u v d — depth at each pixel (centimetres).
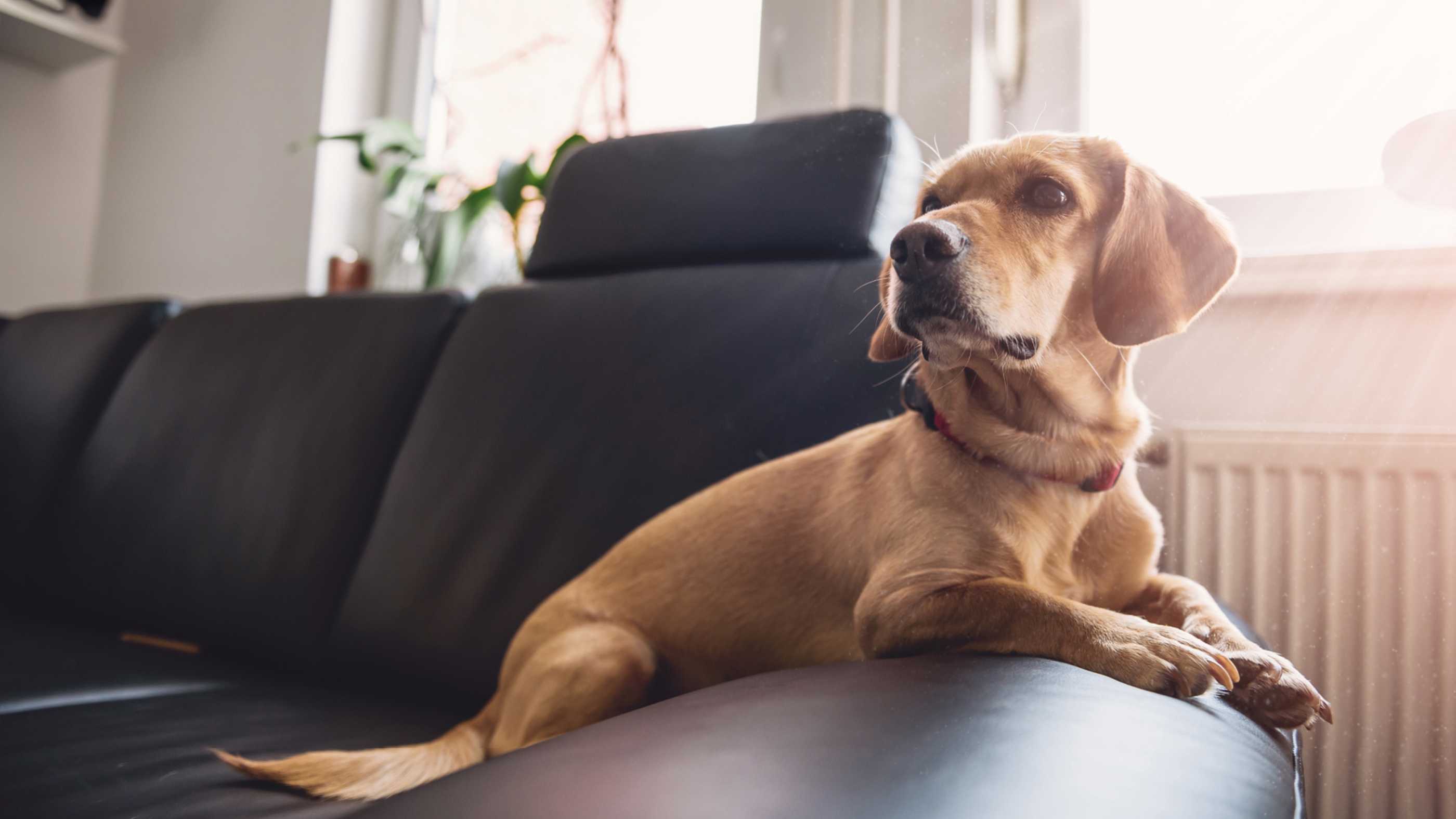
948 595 81
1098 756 40
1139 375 145
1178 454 131
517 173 201
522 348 138
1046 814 34
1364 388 131
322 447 147
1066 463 93
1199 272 92
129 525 162
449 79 262
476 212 213
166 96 297
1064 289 95
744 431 119
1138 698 51
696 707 50
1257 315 139
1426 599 115
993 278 89
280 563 142
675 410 123
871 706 46
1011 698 48
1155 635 66
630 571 116
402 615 129
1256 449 125
